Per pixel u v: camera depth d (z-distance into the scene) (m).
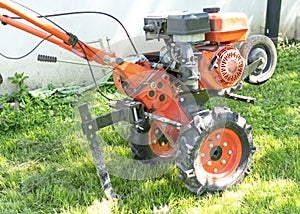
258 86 3.34
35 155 2.54
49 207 2.04
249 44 2.34
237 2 4.18
